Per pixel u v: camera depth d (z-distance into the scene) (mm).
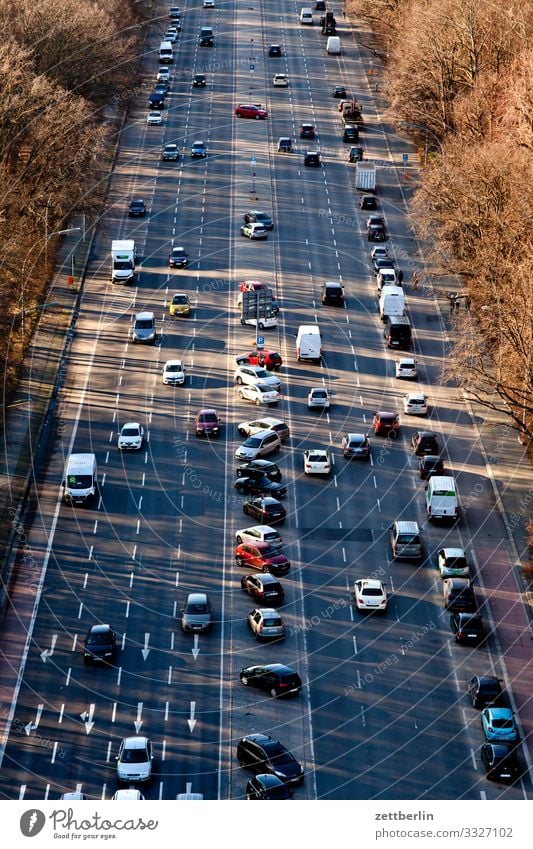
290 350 150500
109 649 97375
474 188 140000
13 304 149000
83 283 164500
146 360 146750
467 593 104750
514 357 118812
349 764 87188
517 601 107000
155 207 188250
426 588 108562
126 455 127625
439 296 163750
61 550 111938
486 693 93375
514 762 85625
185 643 100312
